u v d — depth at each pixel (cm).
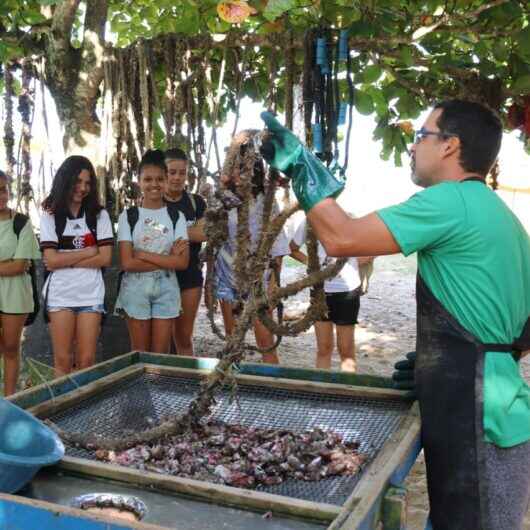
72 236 418
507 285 215
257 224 404
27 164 536
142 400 301
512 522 218
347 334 501
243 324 238
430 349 221
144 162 441
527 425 218
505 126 547
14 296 444
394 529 187
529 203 1261
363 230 202
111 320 522
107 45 507
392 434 242
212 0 370
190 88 488
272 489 224
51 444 220
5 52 502
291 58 437
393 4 436
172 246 441
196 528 184
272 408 294
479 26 443
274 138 207
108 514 188
